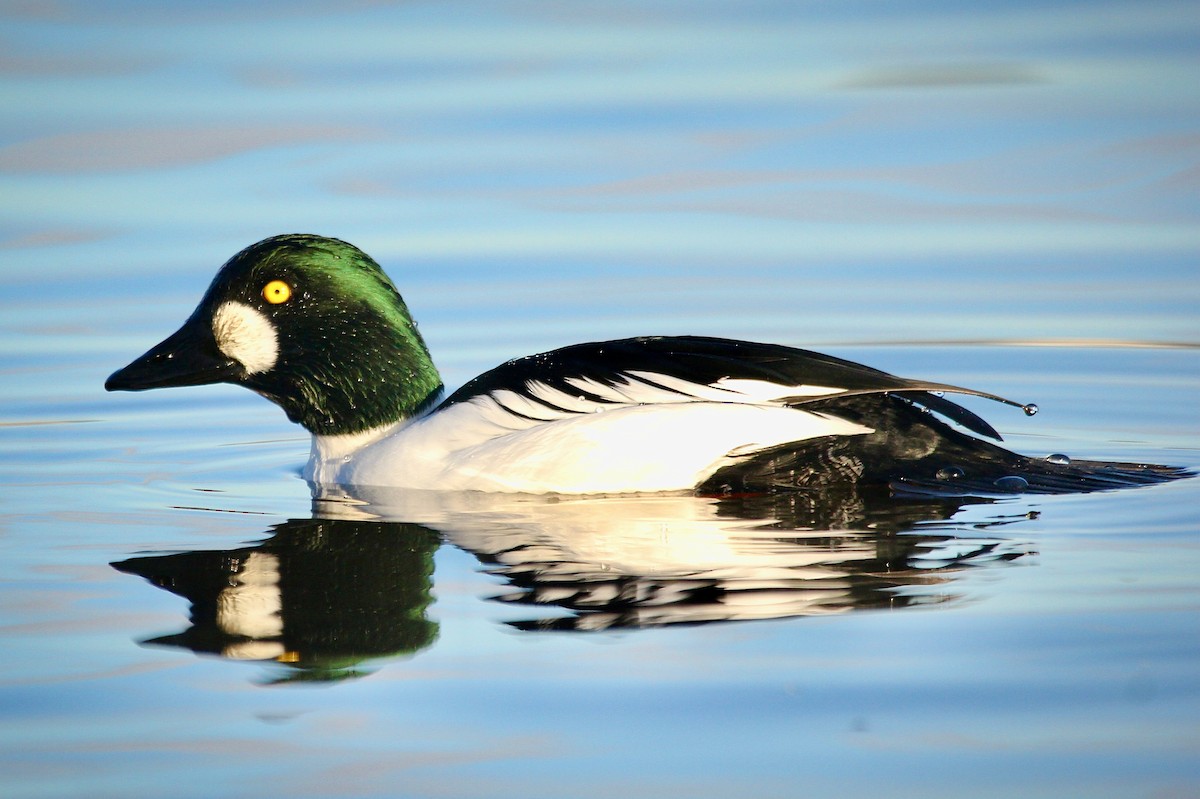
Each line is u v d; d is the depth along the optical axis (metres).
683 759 7.30
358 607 9.36
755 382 11.92
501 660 8.44
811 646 8.48
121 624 9.18
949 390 11.52
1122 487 11.73
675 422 11.80
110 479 13.23
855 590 9.34
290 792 7.12
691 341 12.60
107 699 8.12
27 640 8.93
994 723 7.56
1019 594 9.20
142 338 18.03
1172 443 13.84
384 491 12.38
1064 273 19.58
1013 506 11.23
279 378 13.35
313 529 11.22
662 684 8.08
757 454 11.77
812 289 19.28
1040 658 8.23
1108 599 9.07
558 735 7.57
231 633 8.98
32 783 7.25
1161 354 16.98
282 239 13.41
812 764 7.25
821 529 10.72
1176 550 10.04
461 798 7.03
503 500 11.86
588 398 12.15
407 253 20.42
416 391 13.46
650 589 9.48
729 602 9.21
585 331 17.88
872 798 6.94
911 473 11.80
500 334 17.75
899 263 20.09
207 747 7.58
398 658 8.53
